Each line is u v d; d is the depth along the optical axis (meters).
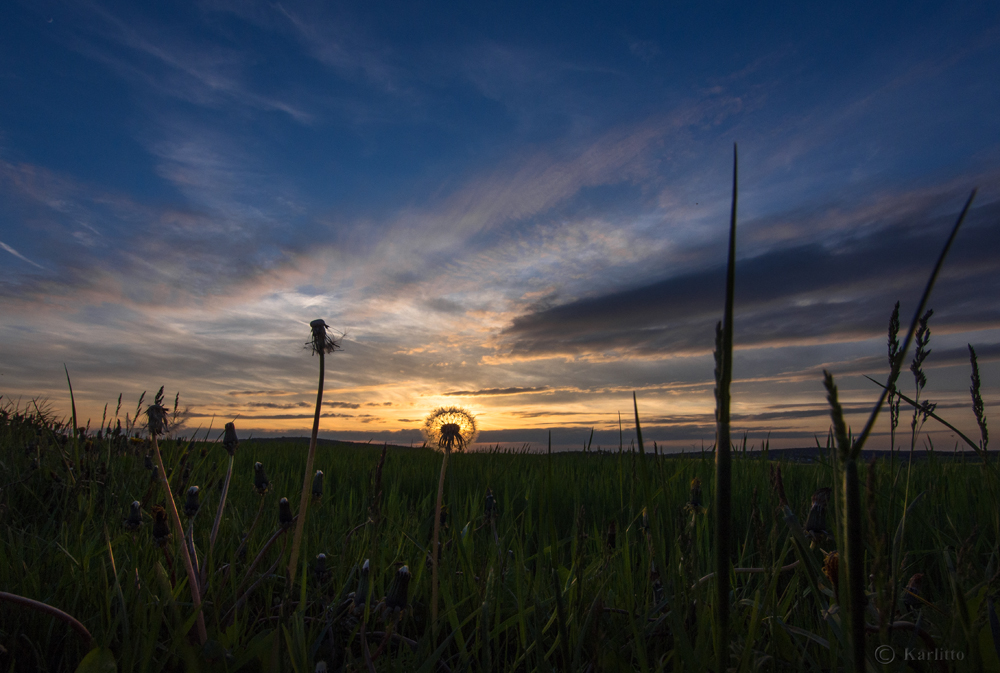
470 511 3.86
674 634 1.49
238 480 4.96
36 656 1.85
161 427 1.75
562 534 3.70
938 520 3.00
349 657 1.76
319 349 1.90
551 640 2.01
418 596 2.55
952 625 1.49
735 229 0.90
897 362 0.83
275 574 2.41
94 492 3.53
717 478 0.99
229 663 1.78
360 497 5.48
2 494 3.58
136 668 1.73
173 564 2.10
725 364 0.96
